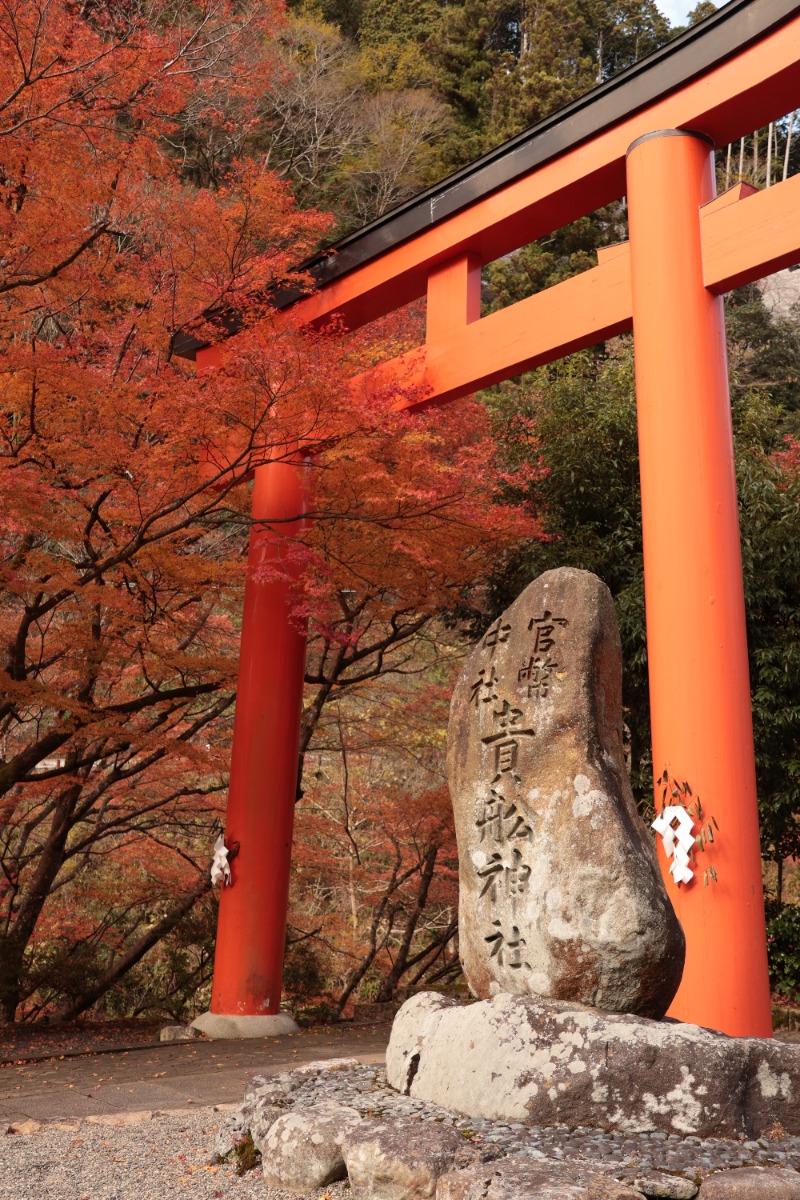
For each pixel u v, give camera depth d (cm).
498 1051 422
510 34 3388
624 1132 388
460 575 1144
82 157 848
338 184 2783
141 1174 439
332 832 1514
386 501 981
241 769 1095
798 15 798
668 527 768
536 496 1215
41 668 1152
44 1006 1424
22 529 938
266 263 979
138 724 1319
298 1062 818
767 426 1245
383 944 1666
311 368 879
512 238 1031
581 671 492
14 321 926
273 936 1056
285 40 2766
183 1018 1372
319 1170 404
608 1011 441
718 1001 673
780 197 783
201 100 2067
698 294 812
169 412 876
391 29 3291
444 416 1069
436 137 2934
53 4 779
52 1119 587
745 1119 391
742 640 749
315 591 1042
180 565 1036
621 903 442
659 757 737
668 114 868
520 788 495
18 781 1035
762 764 1039
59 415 905
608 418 1181
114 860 1500
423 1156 365
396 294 1135
